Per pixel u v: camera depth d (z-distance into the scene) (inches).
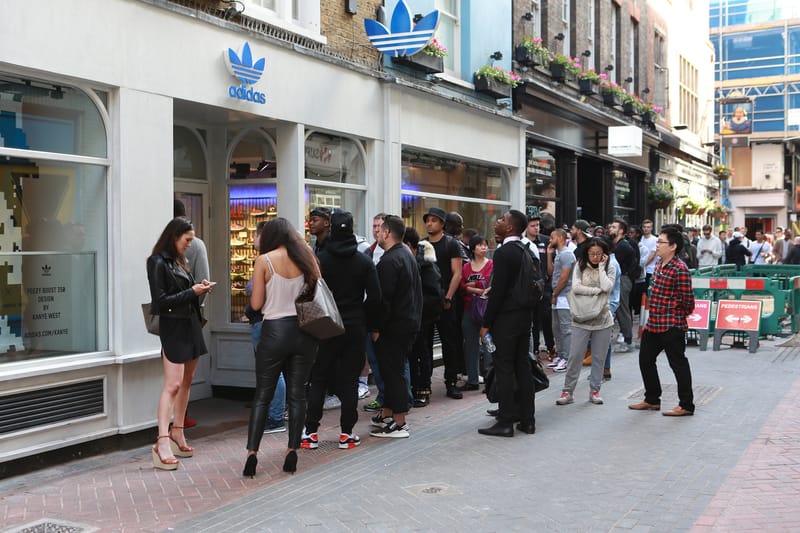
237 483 237.1
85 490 230.8
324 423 322.0
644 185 1010.7
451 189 536.1
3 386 242.7
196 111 334.6
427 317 343.9
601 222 864.3
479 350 391.5
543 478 238.5
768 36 2142.0
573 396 368.5
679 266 323.3
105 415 275.0
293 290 244.8
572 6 764.0
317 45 393.1
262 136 379.2
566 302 436.8
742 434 290.2
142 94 287.6
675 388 385.4
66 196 271.3
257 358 245.6
